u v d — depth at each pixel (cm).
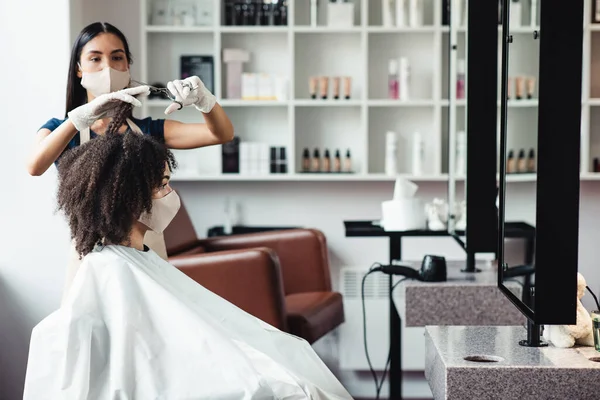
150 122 279
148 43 480
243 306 339
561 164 178
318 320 372
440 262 298
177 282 215
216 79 467
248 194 492
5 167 379
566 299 181
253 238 426
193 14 474
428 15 481
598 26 400
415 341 471
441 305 288
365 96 464
